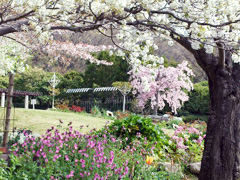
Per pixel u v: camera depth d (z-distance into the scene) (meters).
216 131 5.50
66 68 33.16
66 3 3.47
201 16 3.87
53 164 4.44
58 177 4.25
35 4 3.16
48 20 3.40
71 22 3.84
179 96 23.25
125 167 4.91
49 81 26.03
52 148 4.95
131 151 5.99
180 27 4.14
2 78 27.92
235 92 5.50
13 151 4.55
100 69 28.95
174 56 32.16
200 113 26.59
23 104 28.14
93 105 27.14
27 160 4.48
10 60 6.99
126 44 4.12
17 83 27.98
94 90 26.00
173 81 22.48
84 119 14.82
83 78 29.75
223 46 4.59
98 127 12.91
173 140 8.09
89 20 4.07
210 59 5.52
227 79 5.50
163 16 4.09
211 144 5.54
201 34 3.94
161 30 4.09
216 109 5.56
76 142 5.46
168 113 22.09
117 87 23.81
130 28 4.22
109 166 4.61
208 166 5.55
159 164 6.35
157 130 7.79
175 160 7.09
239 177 5.56
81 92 27.97
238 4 3.96
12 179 3.97
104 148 5.68
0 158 4.45
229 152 5.42
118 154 5.78
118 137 7.35
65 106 22.89
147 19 3.89
